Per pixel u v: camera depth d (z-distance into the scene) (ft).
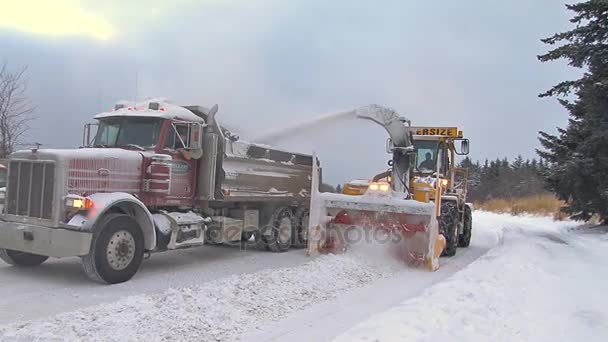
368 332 15.92
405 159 34.96
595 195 55.16
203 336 15.65
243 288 20.59
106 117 29.45
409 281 26.84
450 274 29.68
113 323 15.43
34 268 26.81
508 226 68.74
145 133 28.71
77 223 22.68
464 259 37.45
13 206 24.53
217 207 33.78
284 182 38.40
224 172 31.65
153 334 15.11
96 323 15.33
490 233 61.41
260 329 16.97
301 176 40.81
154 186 27.22
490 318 18.42
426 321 17.38
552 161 64.39
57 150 23.94
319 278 24.53
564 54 54.44
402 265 31.24
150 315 16.34
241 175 33.37
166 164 27.61
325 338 16.38
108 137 29.40
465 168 47.91
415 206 31.07
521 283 24.54
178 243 28.48
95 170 24.77
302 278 23.88
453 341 15.56
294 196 39.45
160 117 28.58
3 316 17.76
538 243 42.42
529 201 100.68
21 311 18.53
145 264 29.73
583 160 52.70
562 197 58.75
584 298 22.25
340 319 18.74
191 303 17.80
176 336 15.29
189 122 29.60
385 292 23.86
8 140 62.80
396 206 31.58
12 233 23.99
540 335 16.81
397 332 15.92
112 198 24.08
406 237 31.65
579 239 49.06
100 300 20.58
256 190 35.09
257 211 36.60
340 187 37.86
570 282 25.71
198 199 31.30
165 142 28.73
